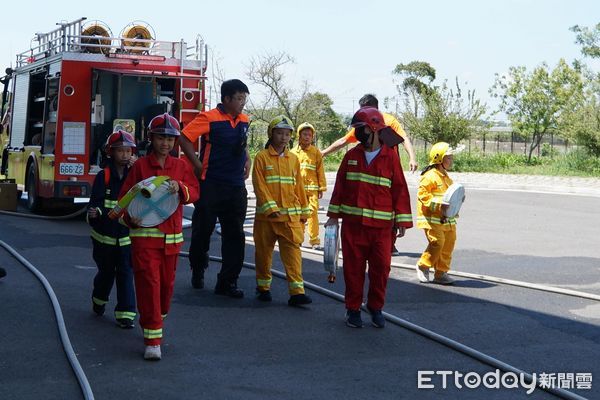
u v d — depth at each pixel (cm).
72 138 1456
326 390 582
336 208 765
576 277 1062
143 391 571
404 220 756
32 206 1612
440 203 952
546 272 1096
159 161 669
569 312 846
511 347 710
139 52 1534
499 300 898
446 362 659
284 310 827
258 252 854
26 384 580
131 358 650
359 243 752
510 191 2589
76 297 862
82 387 566
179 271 1030
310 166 1229
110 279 762
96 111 1474
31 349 666
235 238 880
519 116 4425
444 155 959
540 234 1505
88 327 740
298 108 4025
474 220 1730
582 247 1340
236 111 864
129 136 733
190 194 664
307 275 1023
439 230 959
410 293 927
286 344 700
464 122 3869
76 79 1455
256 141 3916
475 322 797
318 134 4209
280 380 602
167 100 1571
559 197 2350
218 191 865
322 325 768
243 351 677
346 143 1221
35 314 784
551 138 4738
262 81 3988
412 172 1094
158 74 1486
